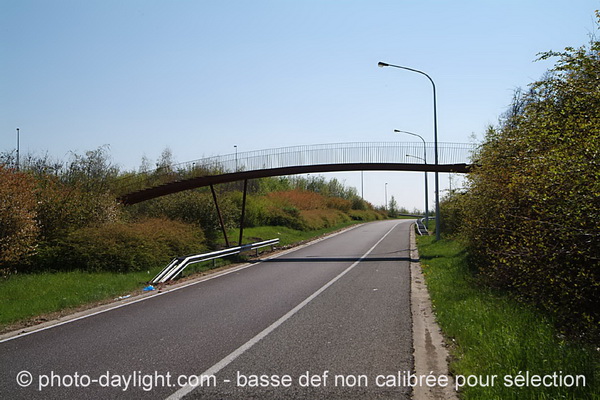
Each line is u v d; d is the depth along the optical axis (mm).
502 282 9102
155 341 6879
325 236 37344
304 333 7211
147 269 15984
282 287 12094
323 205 59781
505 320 6793
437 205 25688
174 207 26562
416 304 9633
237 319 8305
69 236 15250
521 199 7891
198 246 20406
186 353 6227
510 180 8781
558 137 6387
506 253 7320
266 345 6551
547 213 6297
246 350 6316
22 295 11141
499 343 5652
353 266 16938
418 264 17344
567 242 5969
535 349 5309
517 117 8977
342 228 49594
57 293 11297
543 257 6270
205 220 26797
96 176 25516
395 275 14312
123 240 15812
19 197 13484
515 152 9594
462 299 9062
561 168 5738
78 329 7867
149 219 20891
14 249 13070
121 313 9195
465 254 15758
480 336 6188
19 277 13344
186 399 4645
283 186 62250
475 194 11781
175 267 14398
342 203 69250
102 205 18078
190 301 10320
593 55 6781
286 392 4789
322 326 7672
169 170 23531
